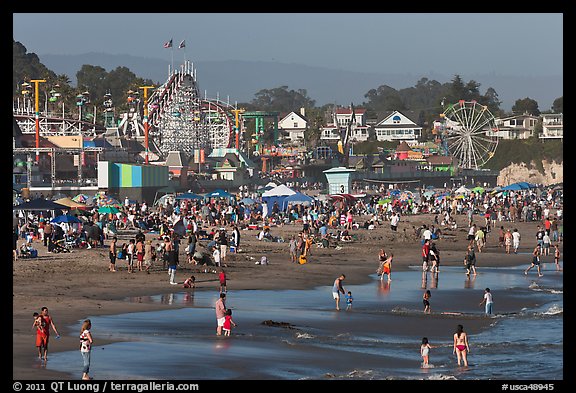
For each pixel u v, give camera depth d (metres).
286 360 34.28
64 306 45.03
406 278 67.06
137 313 44.31
